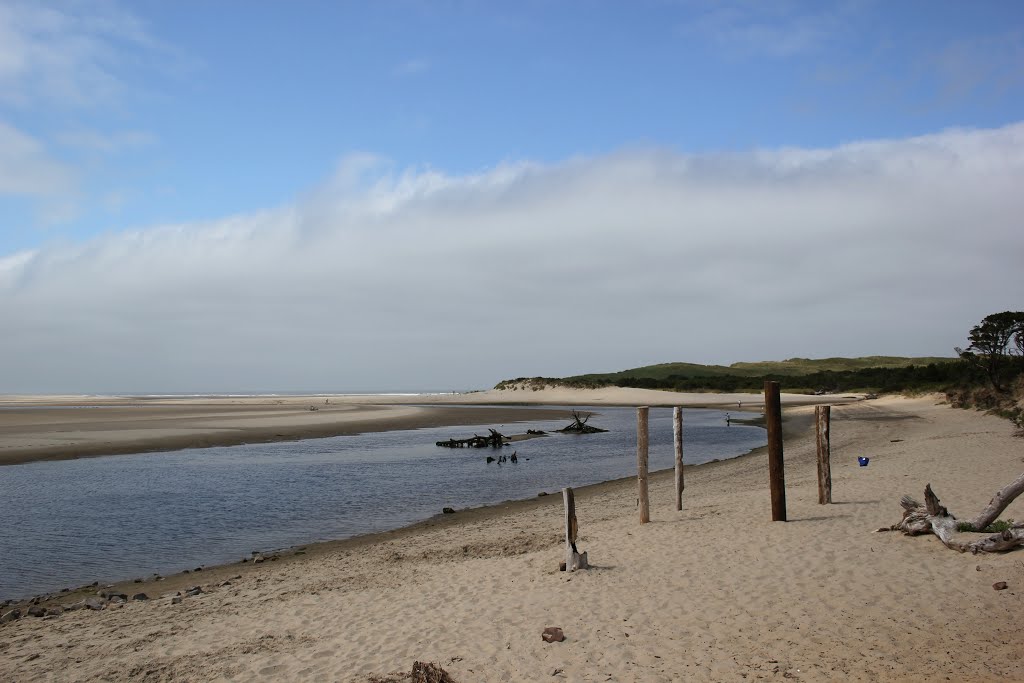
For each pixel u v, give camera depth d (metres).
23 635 8.86
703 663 6.22
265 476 24.08
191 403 92.25
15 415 56.22
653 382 115.06
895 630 6.68
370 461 28.69
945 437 25.55
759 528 11.22
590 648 6.79
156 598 10.55
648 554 10.21
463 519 16.41
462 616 8.16
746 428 44.56
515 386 123.81
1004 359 42.97
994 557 8.29
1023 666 5.70
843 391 94.44
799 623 7.05
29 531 15.69
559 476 23.97
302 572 11.70
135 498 19.67
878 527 10.64
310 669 6.88
